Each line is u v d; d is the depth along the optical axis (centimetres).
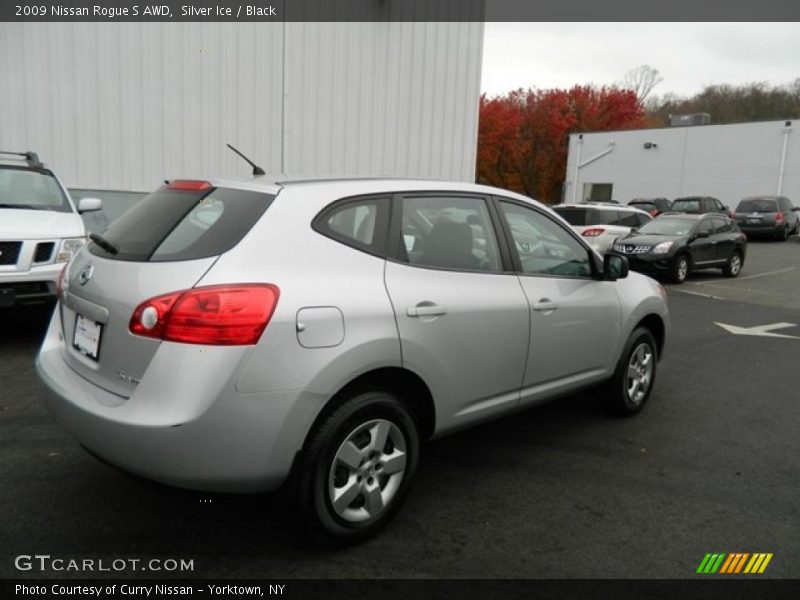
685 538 308
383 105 1320
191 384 241
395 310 290
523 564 281
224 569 269
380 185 317
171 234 281
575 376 410
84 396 268
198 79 1148
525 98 4912
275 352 251
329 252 281
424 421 323
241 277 253
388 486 300
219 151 1180
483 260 351
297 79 1223
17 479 341
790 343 781
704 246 1412
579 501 343
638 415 487
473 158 1466
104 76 1095
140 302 255
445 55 1380
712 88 6231
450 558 284
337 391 268
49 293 577
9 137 1066
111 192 1121
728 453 418
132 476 272
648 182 3550
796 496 358
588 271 425
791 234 2741
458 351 320
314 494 269
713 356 701
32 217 612
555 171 4866
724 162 3253
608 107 4956
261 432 250
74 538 288
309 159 1257
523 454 404
